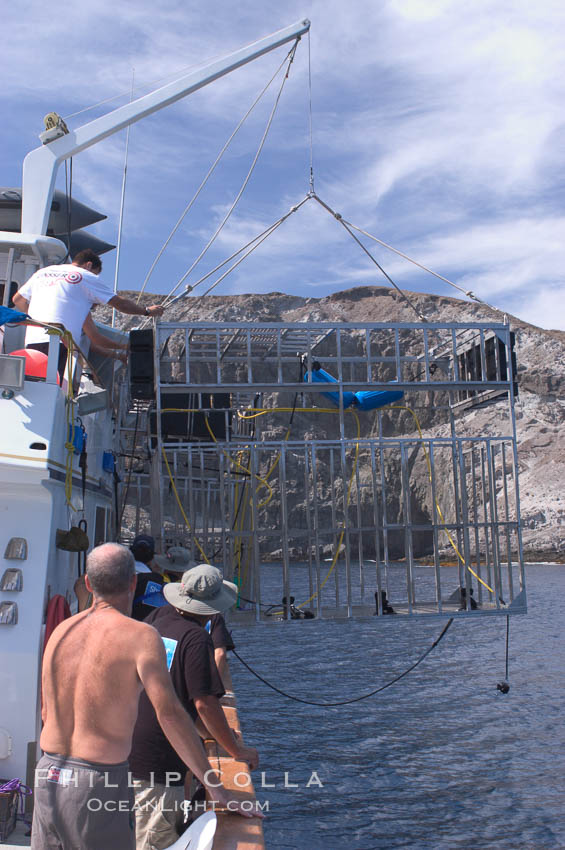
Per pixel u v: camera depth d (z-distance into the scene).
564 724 15.46
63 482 6.52
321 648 26.48
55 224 10.59
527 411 120.75
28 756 5.83
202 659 4.07
